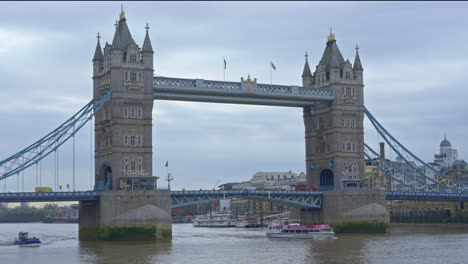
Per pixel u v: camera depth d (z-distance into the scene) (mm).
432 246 117062
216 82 151375
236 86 153875
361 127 169125
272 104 163750
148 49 144000
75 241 144375
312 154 173000
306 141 174875
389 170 180750
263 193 156375
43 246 129500
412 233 156500
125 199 132375
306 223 169875
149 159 141875
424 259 96500
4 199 127000
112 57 140500
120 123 139875
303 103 168000
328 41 173000
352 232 157625
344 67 168625
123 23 145250
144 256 103562
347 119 167500
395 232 161625
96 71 148875
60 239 159250
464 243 123438
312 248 116062
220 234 176625
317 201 164625
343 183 163750
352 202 159000
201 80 149750
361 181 165750
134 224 132000
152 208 134000
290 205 168375
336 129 165125
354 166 166875
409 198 172000
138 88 142125
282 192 158625
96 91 148375
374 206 159875
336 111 165250
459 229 175625
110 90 140250
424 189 191125
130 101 141125
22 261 99375
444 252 106250
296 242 131750
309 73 175125
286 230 146500
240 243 130875
